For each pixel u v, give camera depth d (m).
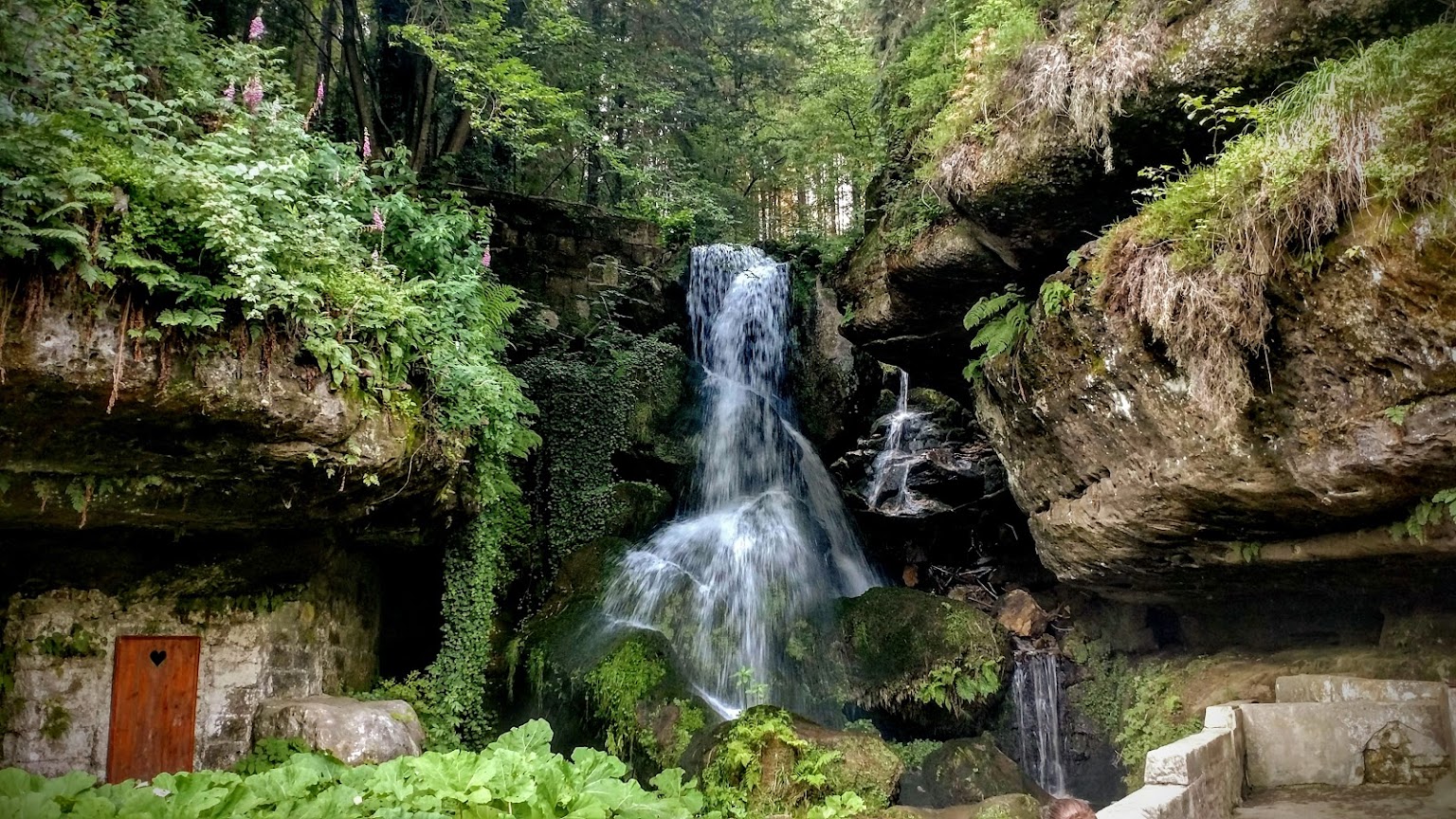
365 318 6.85
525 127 14.75
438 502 8.63
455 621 9.70
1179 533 6.78
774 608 11.52
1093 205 7.02
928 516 13.11
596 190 19.25
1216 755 5.61
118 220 5.32
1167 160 6.32
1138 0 6.14
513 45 13.67
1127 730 8.84
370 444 6.81
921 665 9.92
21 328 4.88
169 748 7.30
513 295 10.55
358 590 9.65
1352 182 4.39
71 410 5.30
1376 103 4.28
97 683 7.07
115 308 5.26
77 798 4.36
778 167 22.14
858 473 15.19
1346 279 4.54
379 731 7.13
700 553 12.63
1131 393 6.26
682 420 14.72
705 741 7.96
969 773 8.54
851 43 18.23
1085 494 7.45
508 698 10.53
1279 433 5.37
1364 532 5.71
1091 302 6.23
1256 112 5.06
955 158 7.55
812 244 16.67
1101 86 6.11
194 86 7.39
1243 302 5.05
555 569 12.55
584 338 14.60
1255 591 7.78
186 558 7.41
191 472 6.21
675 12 18.39
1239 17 5.43
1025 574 12.05
